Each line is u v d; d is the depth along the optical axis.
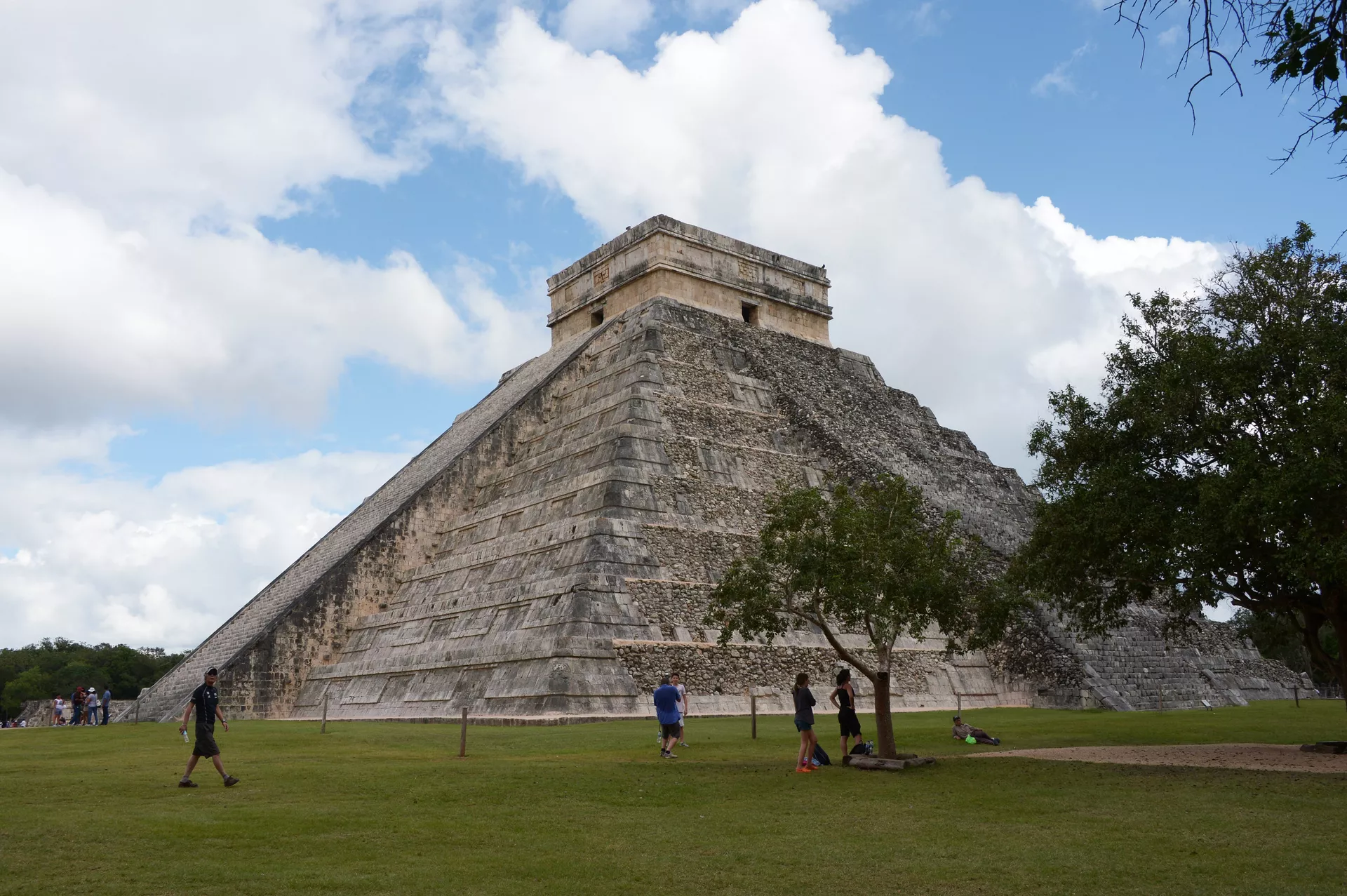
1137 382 19.38
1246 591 19.27
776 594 18.22
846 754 17.16
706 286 44.50
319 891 8.79
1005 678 33.66
